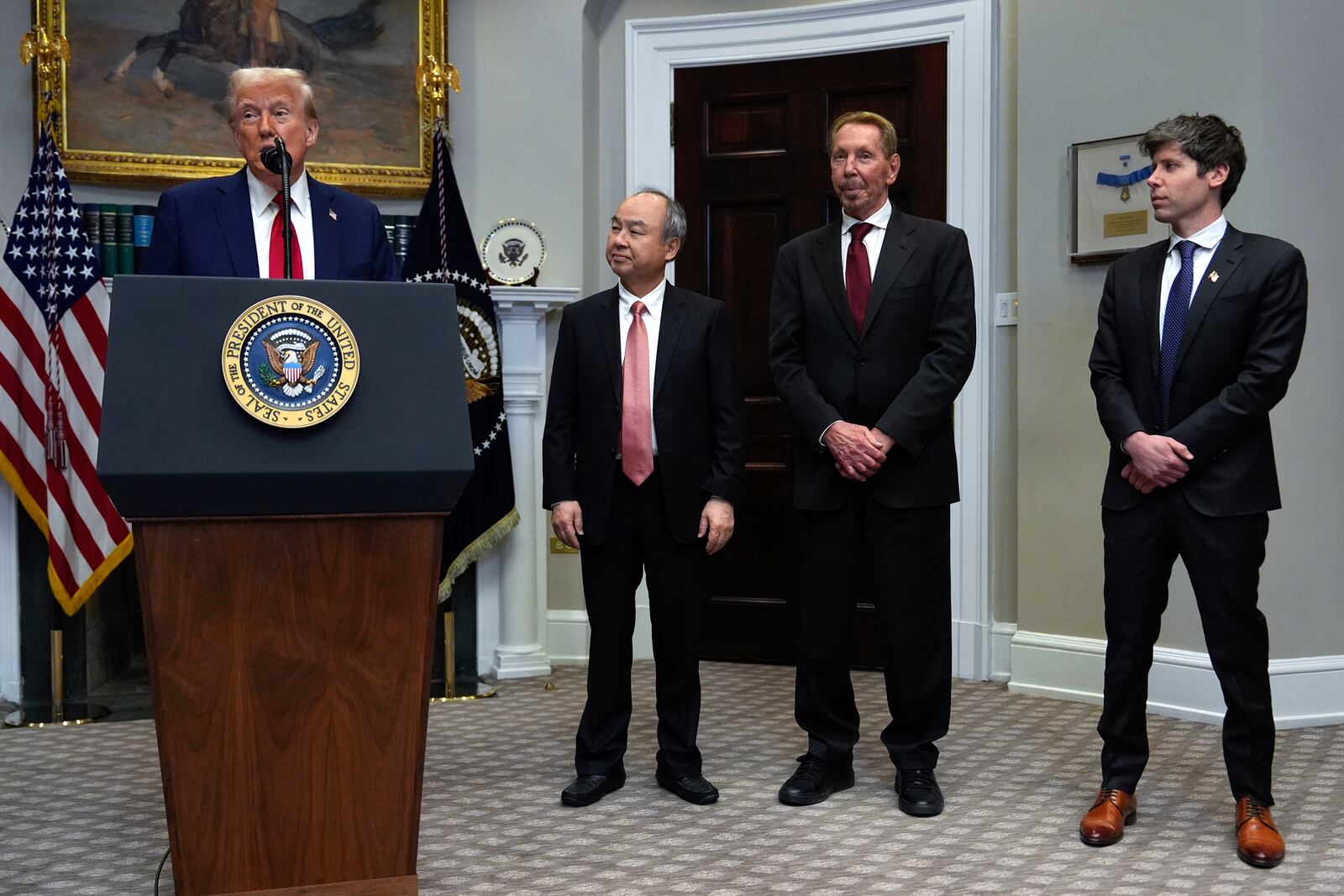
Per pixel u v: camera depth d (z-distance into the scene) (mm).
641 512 2988
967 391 4516
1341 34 3795
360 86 4578
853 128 2955
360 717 1757
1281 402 3744
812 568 3031
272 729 1725
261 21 4480
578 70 4816
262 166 2484
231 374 1623
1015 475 4457
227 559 1690
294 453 1638
